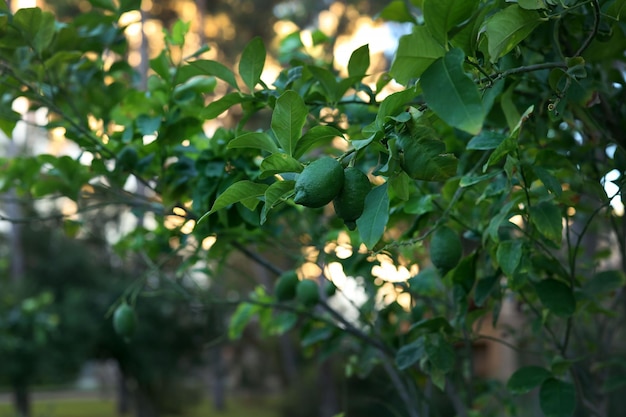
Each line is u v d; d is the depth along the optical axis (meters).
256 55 1.50
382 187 1.21
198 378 22.14
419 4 1.76
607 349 2.18
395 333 2.26
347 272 2.01
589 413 2.06
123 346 15.62
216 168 1.76
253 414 17.59
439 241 1.56
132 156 1.90
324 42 2.26
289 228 2.43
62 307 14.15
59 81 2.05
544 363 2.32
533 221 1.49
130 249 2.42
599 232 2.54
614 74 1.75
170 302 14.77
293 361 15.17
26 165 2.19
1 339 6.73
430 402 2.14
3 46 1.80
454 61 1.15
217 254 2.02
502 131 1.82
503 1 1.42
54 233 16.70
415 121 1.22
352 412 7.54
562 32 1.61
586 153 1.89
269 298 2.40
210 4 12.12
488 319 3.58
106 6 2.03
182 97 1.88
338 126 1.72
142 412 17.06
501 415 2.81
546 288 1.64
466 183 1.43
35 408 23.08
